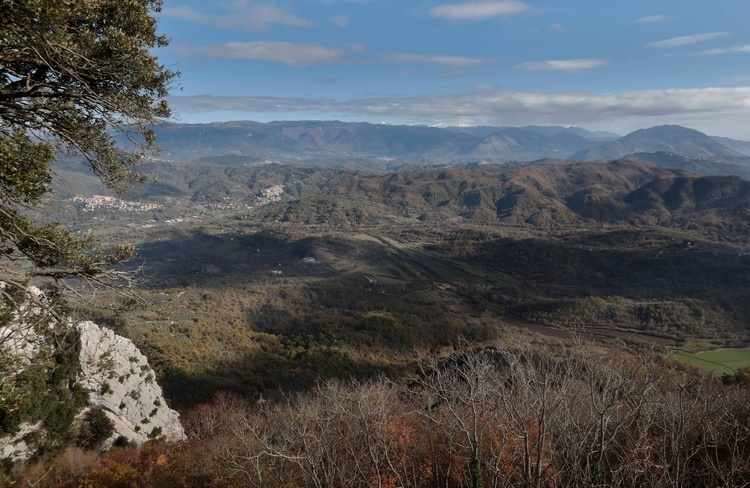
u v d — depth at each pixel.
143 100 9.30
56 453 19.45
